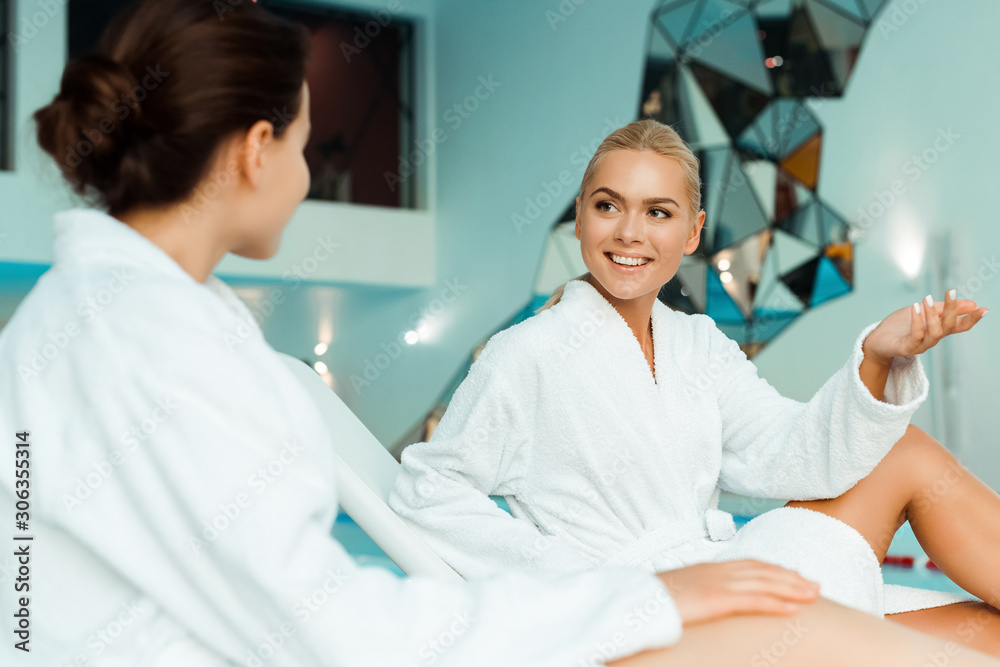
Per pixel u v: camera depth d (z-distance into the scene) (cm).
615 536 100
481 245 729
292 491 50
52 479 50
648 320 109
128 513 50
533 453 102
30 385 52
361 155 778
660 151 99
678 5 563
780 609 55
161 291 52
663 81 574
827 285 496
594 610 52
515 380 99
